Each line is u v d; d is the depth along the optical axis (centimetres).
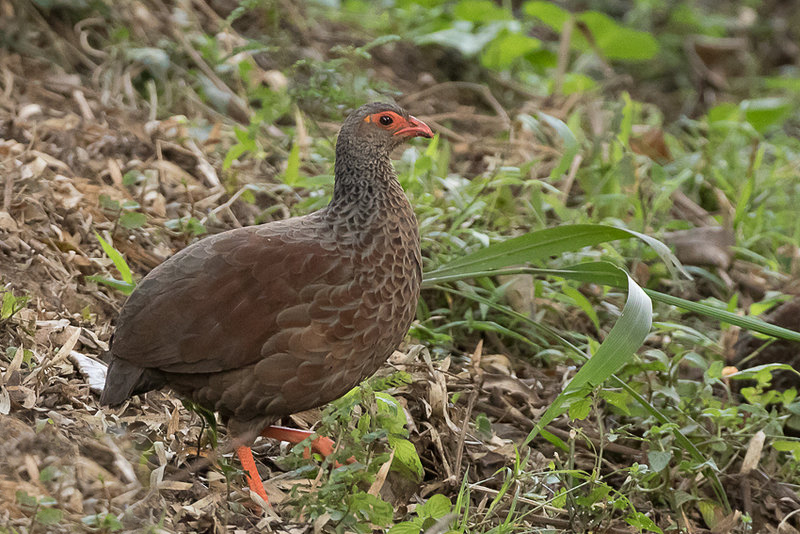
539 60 1622
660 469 732
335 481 643
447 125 1364
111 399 665
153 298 662
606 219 1076
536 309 997
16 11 1203
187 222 965
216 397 675
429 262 970
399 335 712
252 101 1291
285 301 660
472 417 841
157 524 616
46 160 990
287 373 664
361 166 704
